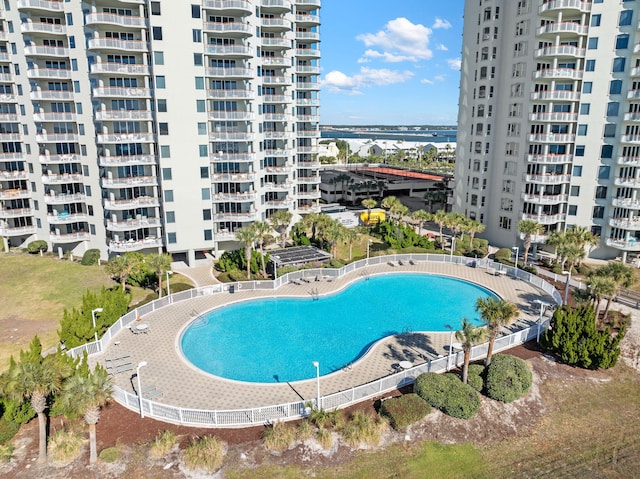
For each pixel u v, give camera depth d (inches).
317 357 1467.8
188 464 984.3
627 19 2199.8
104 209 2322.8
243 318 1754.4
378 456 1035.3
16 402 1039.6
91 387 926.4
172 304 1836.9
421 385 1197.1
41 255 2456.9
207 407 1175.0
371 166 5418.3
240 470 981.2
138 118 2128.4
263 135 2509.8
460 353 1375.5
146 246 2278.5
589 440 1115.3
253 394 1238.3
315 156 2940.5
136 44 2062.0
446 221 2534.5
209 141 2244.1
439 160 7460.6
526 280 2129.7
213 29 2156.7
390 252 2522.1
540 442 1104.8
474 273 2237.9
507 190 2679.6
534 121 2459.4
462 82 2896.2
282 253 2261.3
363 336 1615.4
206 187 2255.2
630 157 2267.5
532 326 1549.0
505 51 2591.0
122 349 1462.8
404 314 1802.4
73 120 2278.5
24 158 2458.2
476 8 2704.2
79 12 2081.7
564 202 2501.2
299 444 1053.2
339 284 2087.8
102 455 1002.1
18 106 2380.7
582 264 2308.1
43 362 1019.9
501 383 1212.5
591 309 1430.9
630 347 1513.3
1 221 2551.7
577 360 1373.0
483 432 1123.9
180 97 2110.0
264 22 2472.9
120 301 1631.4
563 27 2290.8
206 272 2242.9
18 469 974.4
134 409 1163.3
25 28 2110.0
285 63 2532.0
